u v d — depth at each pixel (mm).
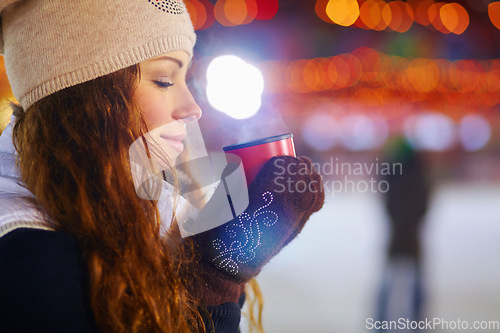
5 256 701
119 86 895
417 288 4000
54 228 774
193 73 1421
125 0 896
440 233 7148
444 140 15930
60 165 829
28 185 836
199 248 963
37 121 868
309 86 26406
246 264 973
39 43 870
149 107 945
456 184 12672
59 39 867
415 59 27375
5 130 942
